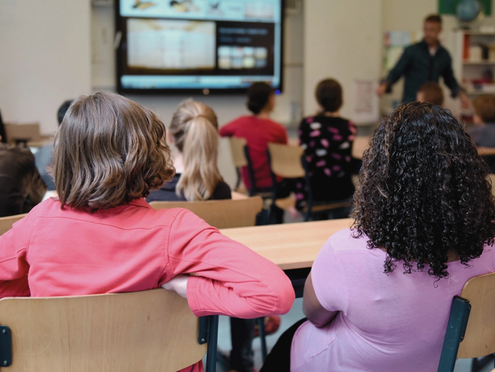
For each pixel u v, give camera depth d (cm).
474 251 99
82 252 95
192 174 194
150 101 539
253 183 398
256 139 394
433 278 100
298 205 378
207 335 103
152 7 514
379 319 101
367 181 101
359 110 595
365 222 101
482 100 413
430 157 95
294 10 570
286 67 581
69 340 92
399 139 98
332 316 114
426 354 106
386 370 108
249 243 164
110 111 97
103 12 510
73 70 488
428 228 95
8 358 91
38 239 97
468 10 634
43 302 89
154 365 98
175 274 95
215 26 539
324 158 348
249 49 555
